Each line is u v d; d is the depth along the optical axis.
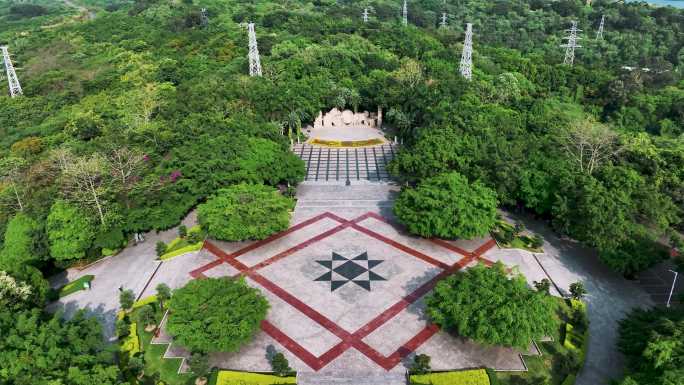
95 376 32.25
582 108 111.12
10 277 40.28
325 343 41.88
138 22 177.25
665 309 40.06
